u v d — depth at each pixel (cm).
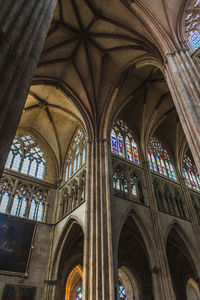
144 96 2230
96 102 1986
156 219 1708
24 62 530
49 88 2088
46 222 1992
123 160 1967
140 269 2089
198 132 930
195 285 2338
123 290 2225
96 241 1319
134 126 2381
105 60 1923
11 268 1617
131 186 1862
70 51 1862
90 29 1758
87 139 1862
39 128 2439
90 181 1603
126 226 1911
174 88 1146
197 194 2339
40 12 650
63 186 2180
